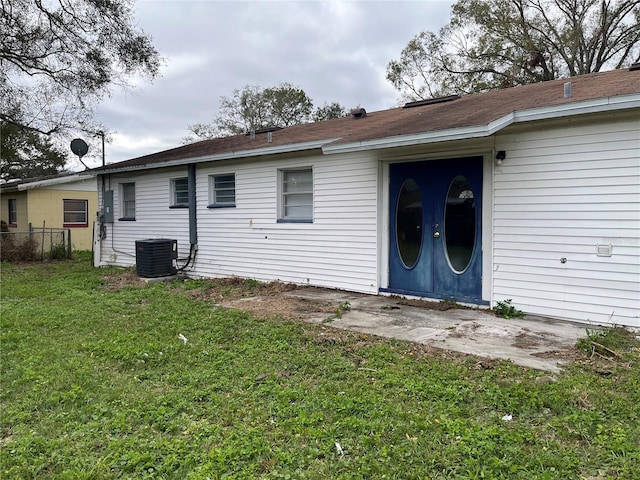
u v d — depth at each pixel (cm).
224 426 312
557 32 2169
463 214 693
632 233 530
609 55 2127
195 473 252
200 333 555
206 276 1098
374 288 793
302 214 927
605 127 542
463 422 299
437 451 267
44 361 456
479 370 399
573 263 573
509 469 245
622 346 462
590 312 561
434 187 726
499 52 2312
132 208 1324
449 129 583
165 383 396
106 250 1384
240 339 526
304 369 419
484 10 2302
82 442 294
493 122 547
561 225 580
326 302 731
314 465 260
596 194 552
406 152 741
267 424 311
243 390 373
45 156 2909
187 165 1125
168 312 679
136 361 450
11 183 1920
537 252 602
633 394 339
